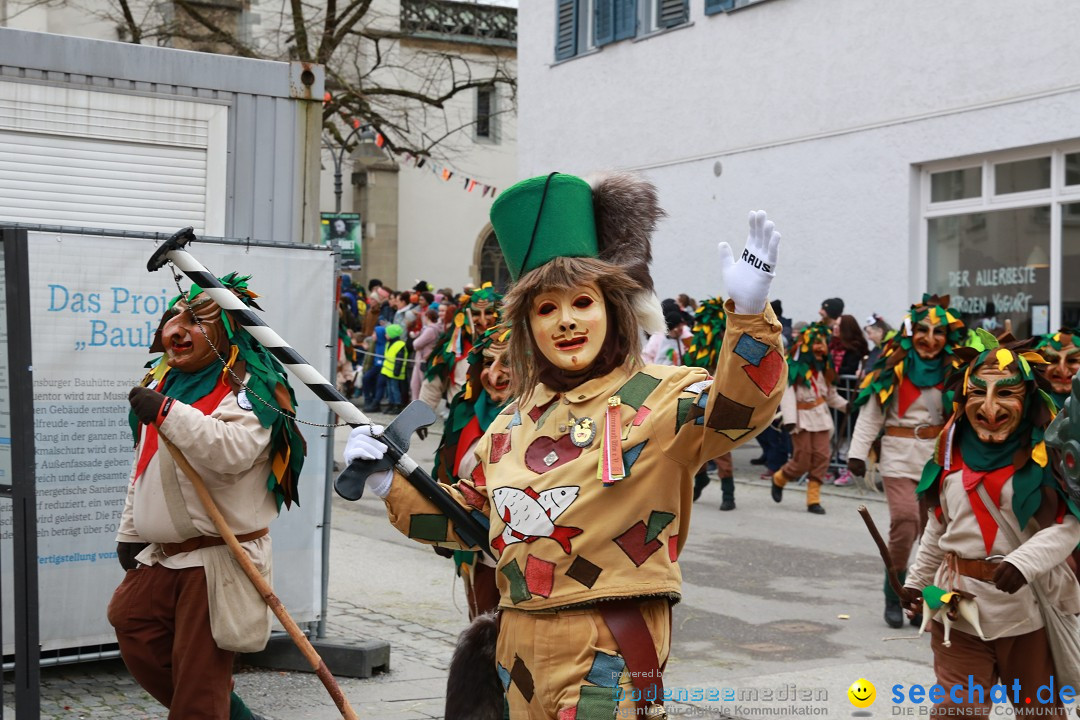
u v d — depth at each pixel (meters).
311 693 5.56
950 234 13.62
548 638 2.85
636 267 3.00
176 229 6.48
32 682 3.99
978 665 4.19
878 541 4.17
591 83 18.09
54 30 24.58
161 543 4.22
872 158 14.19
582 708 2.77
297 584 5.97
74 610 5.54
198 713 4.18
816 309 15.00
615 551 2.83
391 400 19.81
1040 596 4.08
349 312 20.48
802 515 11.02
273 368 4.41
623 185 3.05
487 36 29.97
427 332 18.25
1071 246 12.37
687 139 16.59
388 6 28.70
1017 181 12.91
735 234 15.99
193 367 4.28
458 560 5.15
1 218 6.07
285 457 4.36
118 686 5.63
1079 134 12.07
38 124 6.14
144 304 5.63
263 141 6.69
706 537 9.91
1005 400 4.09
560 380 2.99
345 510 11.22
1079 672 4.14
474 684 3.12
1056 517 4.04
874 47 14.10
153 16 23.84
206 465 4.08
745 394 2.68
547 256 2.97
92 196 6.29
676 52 16.70
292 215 6.77
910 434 7.11
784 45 15.18
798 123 15.06
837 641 6.69
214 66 6.55
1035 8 12.43
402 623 6.93
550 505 2.86
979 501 4.16
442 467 5.66
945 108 13.35
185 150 6.51
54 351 5.45
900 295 13.92
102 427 5.57
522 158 19.39
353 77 25.59
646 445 2.84
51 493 5.47
